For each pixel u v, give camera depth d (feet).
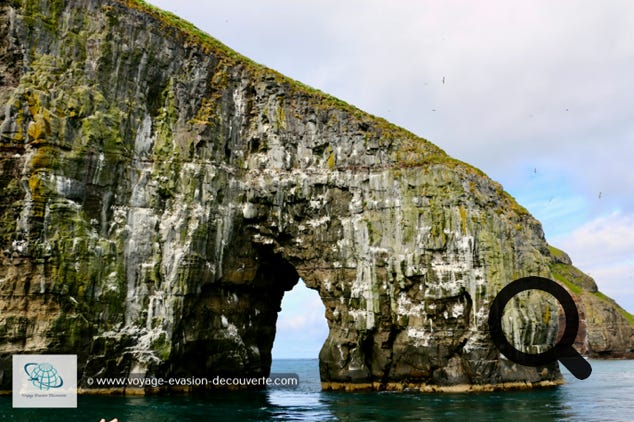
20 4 177.47
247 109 215.92
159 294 180.75
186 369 189.06
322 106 221.87
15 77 174.91
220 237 198.49
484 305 199.00
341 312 206.59
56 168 167.73
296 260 212.23
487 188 220.23
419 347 198.39
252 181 209.46
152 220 184.85
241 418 133.28
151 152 191.21
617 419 133.80
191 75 204.64
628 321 542.98
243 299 211.00
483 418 134.72
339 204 212.64
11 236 163.12
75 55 181.37
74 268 166.09
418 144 221.87
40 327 159.74
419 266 201.77
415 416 138.00
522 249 218.18
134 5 196.44
